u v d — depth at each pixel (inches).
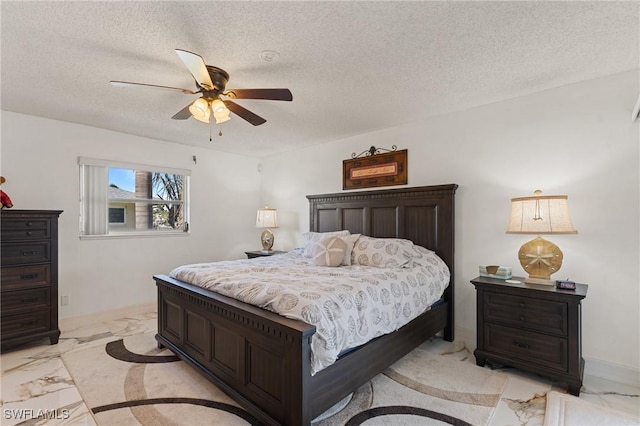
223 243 196.9
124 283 156.2
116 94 107.6
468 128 123.5
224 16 66.4
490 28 71.6
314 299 72.7
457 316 124.7
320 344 66.7
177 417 75.1
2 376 94.3
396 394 85.0
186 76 93.9
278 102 115.6
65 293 138.3
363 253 125.0
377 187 150.6
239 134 158.4
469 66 89.5
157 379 92.7
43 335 116.6
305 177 186.7
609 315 94.9
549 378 93.4
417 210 133.7
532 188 108.9
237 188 204.4
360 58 84.4
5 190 124.9
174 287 103.8
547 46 79.4
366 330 80.0
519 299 94.3
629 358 91.7
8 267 110.7
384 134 149.4
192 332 98.1
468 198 123.3
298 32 72.4
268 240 190.1
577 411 76.9
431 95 109.8
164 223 175.2
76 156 141.4
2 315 109.3
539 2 63.1
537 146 108.0
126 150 156.8
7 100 113.3
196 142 174.4
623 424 71.8
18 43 76.3
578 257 100.0
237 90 83.9
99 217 148.9
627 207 92.7
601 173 96.6
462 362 104.5
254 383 74.9
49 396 83.7
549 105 105.7
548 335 89.0
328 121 137.8
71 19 67.1
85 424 72.4
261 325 71.7
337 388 71.9
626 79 93.0
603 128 96.4
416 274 107.9
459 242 125.1
